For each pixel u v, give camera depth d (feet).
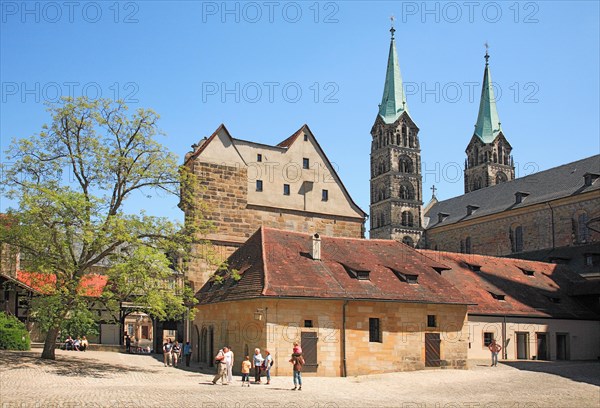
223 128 197.77
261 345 128.16
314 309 132.36
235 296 136.77
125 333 220.43
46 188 125.39
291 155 207.10
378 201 465.47
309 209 205.98
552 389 119.44
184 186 144.46
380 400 97.91
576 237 290.97
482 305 184.85
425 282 153.28
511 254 325.21
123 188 138.31
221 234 189.88
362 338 136.26
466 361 150.51
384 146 467.52
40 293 132.46
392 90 482.28
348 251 158.10
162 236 135.44
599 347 204.33
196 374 131.13
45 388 94.99
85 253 133.39
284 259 142.61
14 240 127.13
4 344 156.04
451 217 388.37
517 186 349.00
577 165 313.53
